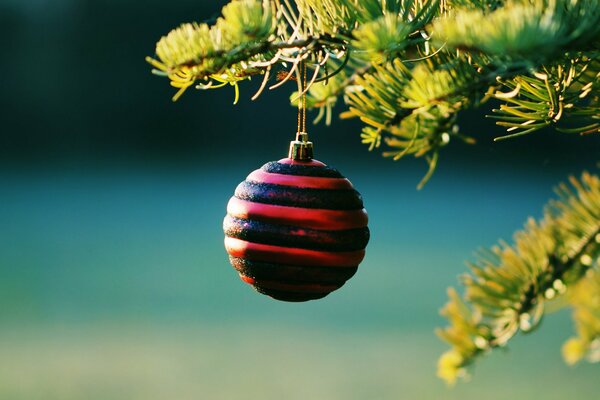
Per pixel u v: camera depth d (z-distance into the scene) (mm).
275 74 623
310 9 611
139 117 5711
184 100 5680
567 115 607
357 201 646
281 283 642
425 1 600
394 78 602
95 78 5387
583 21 519
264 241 636
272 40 583
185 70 579
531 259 661
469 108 607
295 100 658
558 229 666
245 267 646
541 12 530
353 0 591
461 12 525
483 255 665
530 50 492
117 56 5250
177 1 4891
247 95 5637
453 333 656
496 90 607
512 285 656
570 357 673
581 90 604
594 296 665
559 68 591
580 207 666
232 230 646
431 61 607
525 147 5738
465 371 656
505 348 653
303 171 643
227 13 554
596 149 5480
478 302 657
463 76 566
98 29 5090
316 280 637
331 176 643
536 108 596
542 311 653
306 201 634
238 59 581
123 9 5020
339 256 635
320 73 656
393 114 606
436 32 508
